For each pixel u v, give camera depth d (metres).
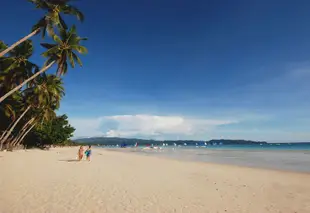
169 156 44.91
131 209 8.16
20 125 52.44
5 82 35.72
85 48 28.81
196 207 8.72
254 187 13.15
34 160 24.73
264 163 29.38
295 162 31.03
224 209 8.64
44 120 55.34
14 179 12.59
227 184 13.91
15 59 35.19
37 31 23.05
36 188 10.68
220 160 34.56
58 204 8.33
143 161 29.50
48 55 29.06
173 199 9.77
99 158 33.19
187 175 17.23
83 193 10.12
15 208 7.69
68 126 84.94
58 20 24.20
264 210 8.68
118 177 14.98
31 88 42.47
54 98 46.97
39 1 23.89
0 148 40.88
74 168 18.83
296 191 12.20
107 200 9.17
